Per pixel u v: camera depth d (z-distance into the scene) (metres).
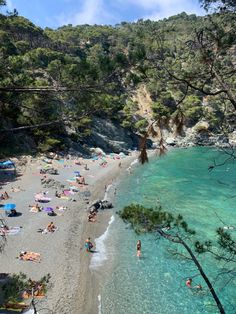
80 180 60.78
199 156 98.38
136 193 58.50
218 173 76.25
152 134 8.91
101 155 89.25
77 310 25.25
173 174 75.19
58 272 29.81
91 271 30.73
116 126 104.06
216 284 27.66
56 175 62.31
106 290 27.97
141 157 8.77
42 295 25.64
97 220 43.69
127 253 34.34
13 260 30.62
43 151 72.69
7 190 49.97
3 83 11.06
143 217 10.53
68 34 108.81
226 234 10.81
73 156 79.62
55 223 40.38
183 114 8.94
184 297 26.72
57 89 9.18
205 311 24.91
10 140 65.81
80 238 37.53
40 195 48.53
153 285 28.58
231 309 24.75
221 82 8.59
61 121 9.99
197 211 48.03
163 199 54.72
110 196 55.84
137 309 25.66
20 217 40.72
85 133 87.75
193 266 30.56
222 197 55.88
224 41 8.87
